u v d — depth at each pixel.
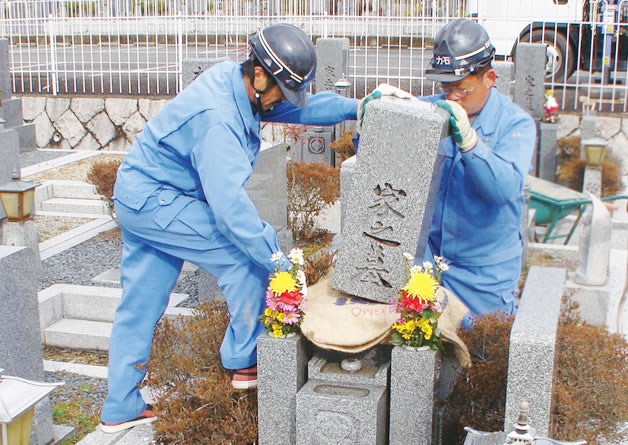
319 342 3.21
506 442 2.31
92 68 12.51
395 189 3.15
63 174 9.51
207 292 5.32
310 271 3.87
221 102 3.31
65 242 7.44
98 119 12.18
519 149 3.01
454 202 3.44
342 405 3.14
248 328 3.51
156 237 3.55
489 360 3.26
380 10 12.32
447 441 3.35
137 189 3.49
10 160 7.26
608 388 3.09
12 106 10.99
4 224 6.13
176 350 3.83
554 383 3.02
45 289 5.99
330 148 8.97
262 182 5.47
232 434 3.47
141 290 3.69
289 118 3.78
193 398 3.65
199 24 13.66
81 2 12.49
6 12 13.26
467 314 3.37
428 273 3.16
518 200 3.07
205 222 3.48
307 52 3.27
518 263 3.27
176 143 3.40
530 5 8.82
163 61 14.40
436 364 3.16
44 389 3.07
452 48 3.19
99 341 5.60
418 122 3.03
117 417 3.78
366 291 3.30
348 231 3.27
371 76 11.27
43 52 15.40
